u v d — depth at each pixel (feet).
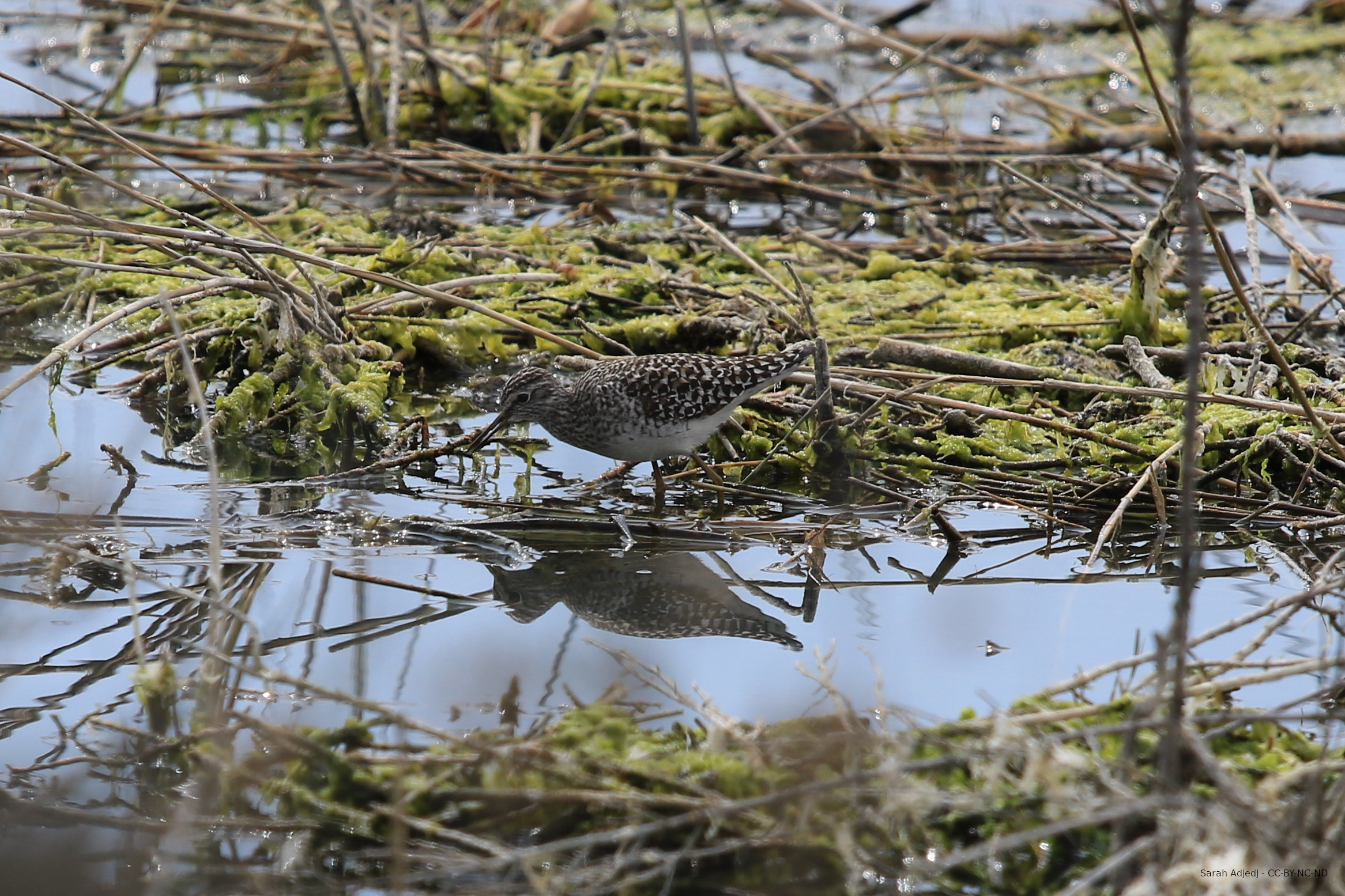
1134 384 47.21
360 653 31.22
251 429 44.11
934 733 24.97
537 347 50.65
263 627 32.37
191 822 23.32
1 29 79.41
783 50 82.02
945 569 36.63
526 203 65.26
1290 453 40.40
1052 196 58.80
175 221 57.77
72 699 29.04
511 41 78.95
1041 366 47.67
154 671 27.99
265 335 45.62
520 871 23.32
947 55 82.12
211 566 28.40
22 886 22.86
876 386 44.93
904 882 23.94
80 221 47.16
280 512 38.22
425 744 26.68
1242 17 87.92
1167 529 38.50
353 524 37.42
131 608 32.58
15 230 40.78
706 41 83.46
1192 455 21.72
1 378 45.55
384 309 50.26
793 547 37.78
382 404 44.62
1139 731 25.31
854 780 22.52
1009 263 60.85
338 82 74.18
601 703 28.07
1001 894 23.80
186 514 37.60
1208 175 48.32
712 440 43.75
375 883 23.34
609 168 65.62
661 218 65.10
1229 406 43.62
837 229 64.95
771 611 34.22
